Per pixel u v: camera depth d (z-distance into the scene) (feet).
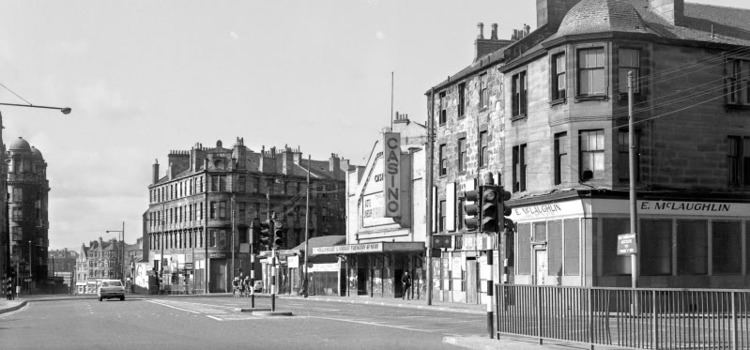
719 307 50.37
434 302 164.14
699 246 124.88
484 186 68.49
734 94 129.90
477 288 156.56
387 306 157.58
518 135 139.54
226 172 363.97
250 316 115.44
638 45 122.62
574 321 61.16
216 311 132.77
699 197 123.54
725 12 151.02
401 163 191.11
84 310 147.64
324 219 387.14
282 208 374.84
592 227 119.65
